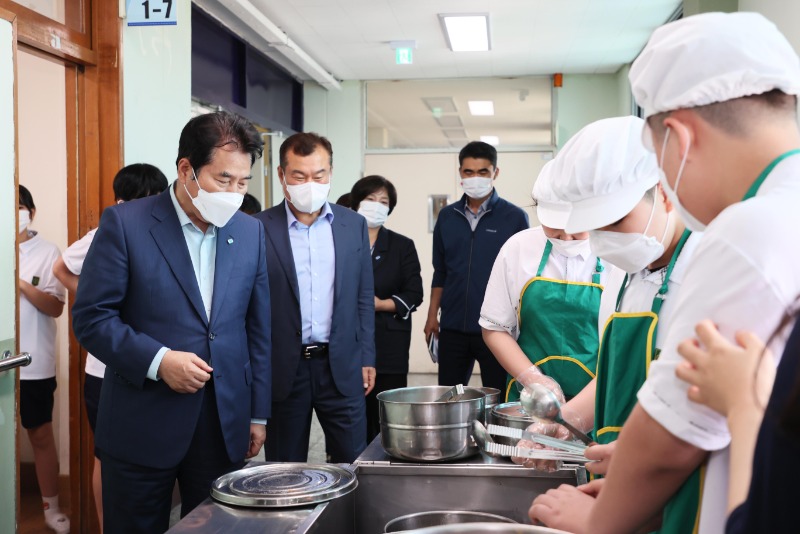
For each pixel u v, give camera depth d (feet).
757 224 2.70
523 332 7.33
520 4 17.92
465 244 12.88
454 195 26.76
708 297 2.78
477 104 26.53
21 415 11.36
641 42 21.26
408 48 21.59
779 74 2.79
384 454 5.87
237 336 7.11
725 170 2.93
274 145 23.67
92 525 11.46
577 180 4.36
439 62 23.89
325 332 9.19
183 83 14.12
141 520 6.68
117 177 9.92
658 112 3.11
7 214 8.59
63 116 12.02
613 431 4.55
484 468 5.37
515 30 20.16
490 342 7.52
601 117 25.61
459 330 12.77
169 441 6.64
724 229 2.79
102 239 6.66
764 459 1.98
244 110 20.36
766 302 2.64
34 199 12.26
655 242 4.33
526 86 26.03
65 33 10.78
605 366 4.76
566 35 20.65
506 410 6.16
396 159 26.81
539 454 4.83
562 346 7.04
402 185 26.86
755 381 2.35
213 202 6.54
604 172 4.25
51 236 12.32
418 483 5.45
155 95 12.89
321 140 9.24
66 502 12.26
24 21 9.81
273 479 5.02
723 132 2.90
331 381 9.14
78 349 11.41
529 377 6.00
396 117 26.84
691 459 2.99
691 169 3.01
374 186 13.05
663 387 2.94
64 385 12.34
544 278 7.14
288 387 8.91
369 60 23.62
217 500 4.68
